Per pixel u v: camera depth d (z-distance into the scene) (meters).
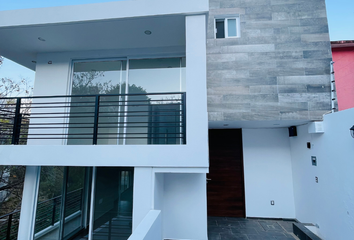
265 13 4.00
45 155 2.81
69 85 4.01
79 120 3.87
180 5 2.84
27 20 3.10
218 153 5.32
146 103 3.79
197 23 2.82
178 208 3.63
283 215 4.88
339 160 3.13
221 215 5.08
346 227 2.97
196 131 2.61
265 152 5.16
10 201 8.91
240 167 5.22
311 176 4.03
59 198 3.49
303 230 3.68
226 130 5.38
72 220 3.41
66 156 2.78
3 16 3.15
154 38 3.56
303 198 4.39
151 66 3.93
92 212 3.24
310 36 3.84
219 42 3.99
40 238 3.38
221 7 4.12
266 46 3.89
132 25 3.15
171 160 2.60
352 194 2.84
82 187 3.46
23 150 2.85
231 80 3.86
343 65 4.61
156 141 3.64
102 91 3.96
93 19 2.99
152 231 2.20
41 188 3.51
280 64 3.81
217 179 5.23
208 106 3.84
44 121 3.87
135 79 3.91
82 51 4.02
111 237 3.14
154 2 2.90
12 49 3.95
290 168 5.01
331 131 3.34
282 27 3.92
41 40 3.60
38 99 3.96
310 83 3.71
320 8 3.91
